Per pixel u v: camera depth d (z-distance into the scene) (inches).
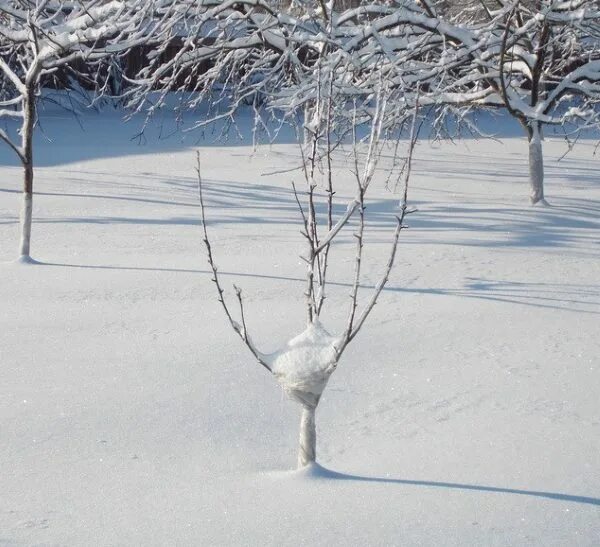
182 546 151.6
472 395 242.1
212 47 622.5
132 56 1502.2
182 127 1310.3
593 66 681.6
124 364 262.7
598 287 382.0
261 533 156.9
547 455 197.6
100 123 1330.0
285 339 292.5
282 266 413.7
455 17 778.8
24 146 413.7
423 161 981.2
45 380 246.7
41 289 359.3
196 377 252.1
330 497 173.2
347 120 620.7
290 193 708.7
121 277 383.6
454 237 511.2
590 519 164.2
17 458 192.1
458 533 157.5
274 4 621.3
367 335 299.9
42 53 422.6
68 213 579.5
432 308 338.6
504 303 348.8
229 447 203.9
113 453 196.7
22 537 153.9
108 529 158.1
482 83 770.2
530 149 678.5
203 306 335.9
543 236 525.3
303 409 185.8
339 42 561.6
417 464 193.0
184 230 519.8
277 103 606.2
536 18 620.7
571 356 279.1
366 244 480.4
